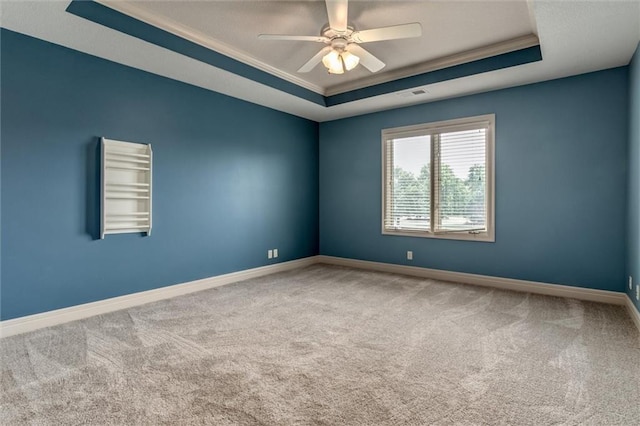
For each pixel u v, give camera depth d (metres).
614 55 3.05
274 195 4.95
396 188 4.92
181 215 3.82
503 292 3.83
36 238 2.79
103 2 2.55
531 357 2.24
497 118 4.02
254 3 2.64
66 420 1.62
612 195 3.38
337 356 2.27
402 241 4.84
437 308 3.26
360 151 5.23
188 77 3.66
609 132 3.39
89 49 2.97
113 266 3.26
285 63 3.83
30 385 1.91
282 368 2.11
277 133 4.98
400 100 4.47
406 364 2.16
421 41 3.28
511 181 3.95
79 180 3.03
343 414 1.66
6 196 2.64
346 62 2.97
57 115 2.89
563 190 3.64
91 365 2.14
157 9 2.73
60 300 2.91
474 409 1.69
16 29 2.62
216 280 4.17
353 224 5.35
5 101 2.63
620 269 3.36
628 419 1.61
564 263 3.65
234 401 1.77
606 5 2.23
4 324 2.62
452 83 3.82
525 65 3.30
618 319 2.94
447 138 4.43
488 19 2.87
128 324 2.86
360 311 3.18
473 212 4.25
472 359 2.22
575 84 3.55
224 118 4.26
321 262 5.73
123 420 1.62
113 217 3.23
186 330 2.72
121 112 3.30
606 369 2.07
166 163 3.67
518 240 3.92
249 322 2.90
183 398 1.79
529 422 1.59
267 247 4.86
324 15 2.81
